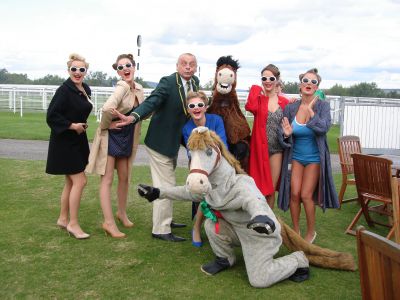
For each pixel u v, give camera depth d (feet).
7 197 23.48
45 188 25.50
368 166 18.47
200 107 15.70
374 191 18.63
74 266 15.03
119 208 19.31
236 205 13.38
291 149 17.30
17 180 27.43
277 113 17.37
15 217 20.10
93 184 27.04
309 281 14.32
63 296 13.01
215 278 14.38
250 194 13.20
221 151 13.98
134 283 13.91
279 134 17.03
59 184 26.48
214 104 17.28
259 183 17.06
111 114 16.60
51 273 14.47
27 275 14.28
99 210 21.66
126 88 17.17
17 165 32.07
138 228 19.12
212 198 13.70
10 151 38.60
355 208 23.61
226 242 14.65
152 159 17.56
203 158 12.87
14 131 51.78
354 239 18.60
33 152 38.45
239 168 14.34
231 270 15.03
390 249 7.30
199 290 13.52
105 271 14.71
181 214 21.63
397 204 14.42
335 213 22.58
